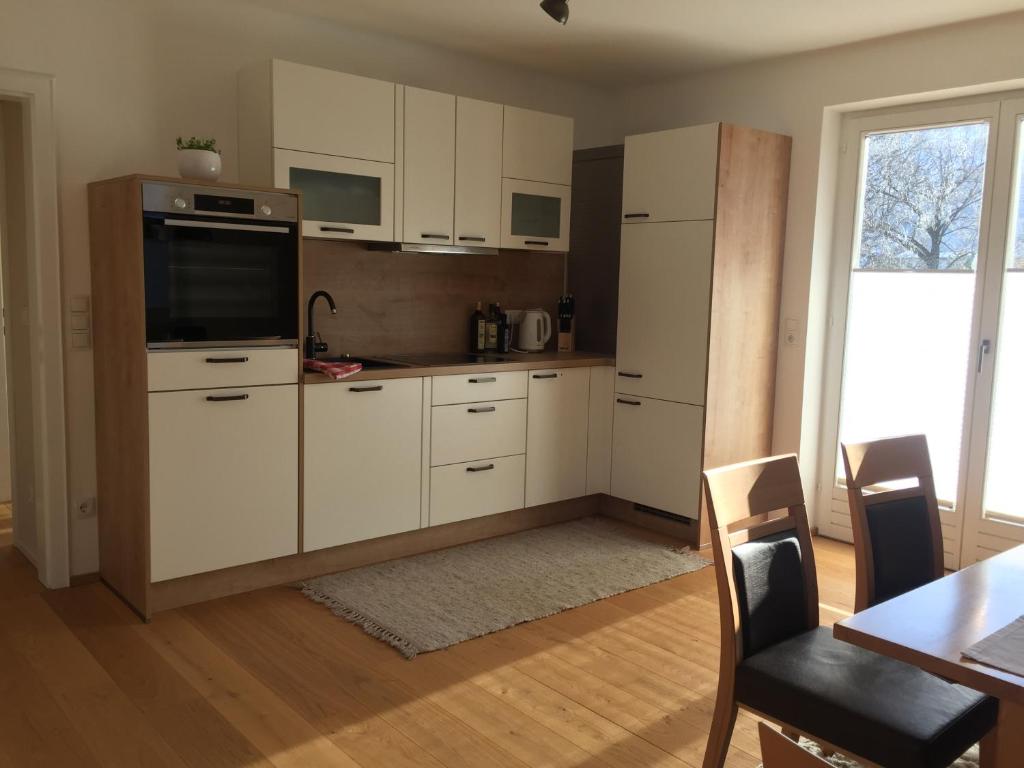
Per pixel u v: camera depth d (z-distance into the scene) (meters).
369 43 4.10
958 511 3.99
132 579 3.24
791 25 3.78
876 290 4.23
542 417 4.30
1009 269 3.77
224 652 2.92
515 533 4.32
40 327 3.29
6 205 3.65
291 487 3.44
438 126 3.96
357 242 4.13
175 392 3.09
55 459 3.37
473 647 3.01
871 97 4.00
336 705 2.58
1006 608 1.65
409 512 3.83
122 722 2.46
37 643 2.96
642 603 3.47
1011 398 3.80
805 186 4.26
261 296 3.28
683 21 3.78
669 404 4.24
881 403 4.25
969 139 3.87
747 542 2.09
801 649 2.04
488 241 4.23
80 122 3.33
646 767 2.30
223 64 3.67
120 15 3.39
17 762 2.26
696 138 4.02
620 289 4.43
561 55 4.43
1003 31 3.57
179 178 3.06
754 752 2.38
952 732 1.72
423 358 4.25
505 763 2.30
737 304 4.14
